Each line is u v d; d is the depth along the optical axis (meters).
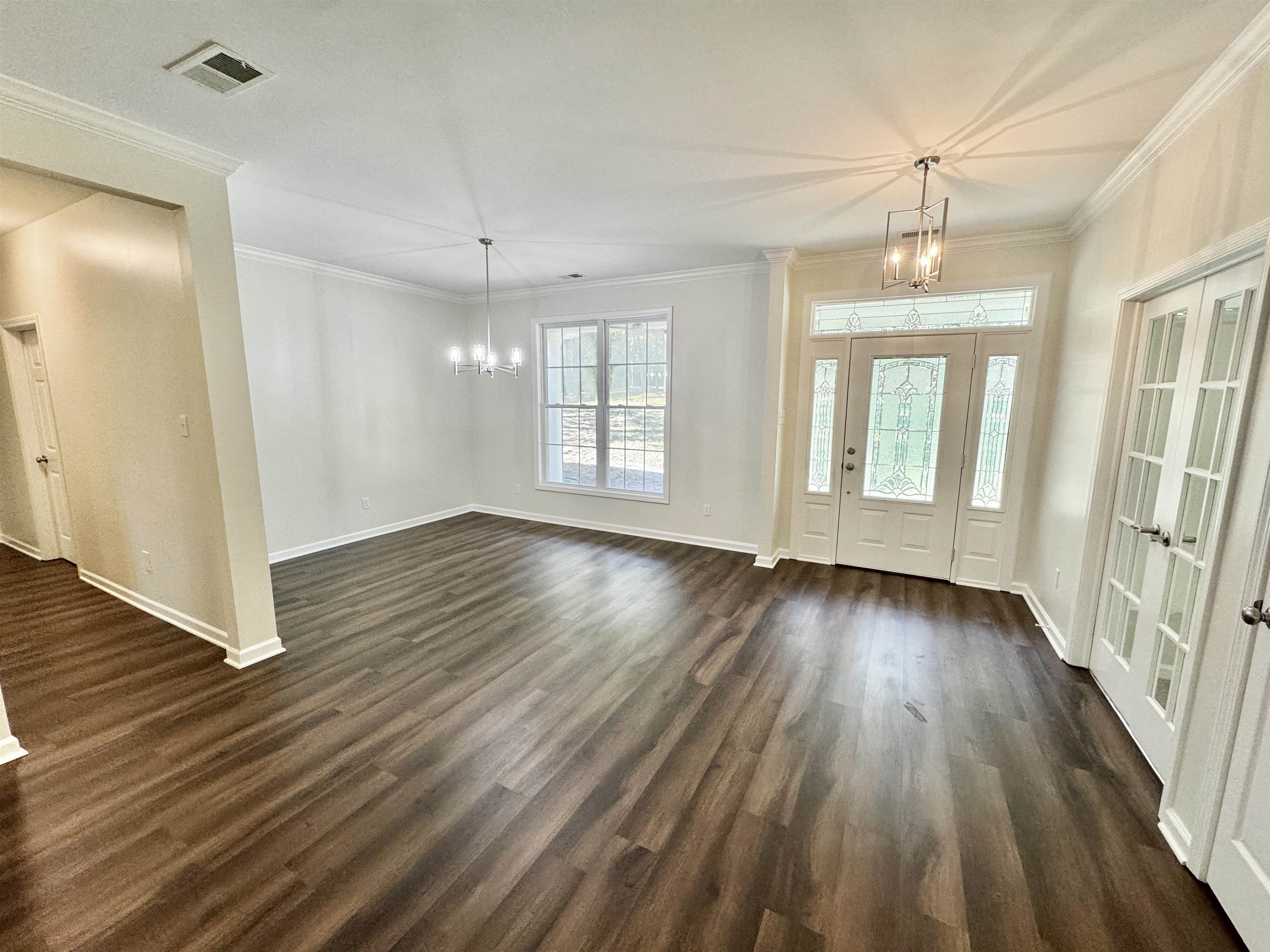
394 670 2.88
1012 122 2.21
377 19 1.61
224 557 2.79
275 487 4.67
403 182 2.89
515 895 1.58
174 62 1.83
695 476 5.23
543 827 1.84
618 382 5.63
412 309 5.75
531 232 3.78
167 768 2.10
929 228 2.83
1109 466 2.76
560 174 2.77
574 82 1.95
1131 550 2.54
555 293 5.77
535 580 4.30
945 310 4.05
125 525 3.48
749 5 1.55
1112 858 1.72
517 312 6.04
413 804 1.93
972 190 2.96
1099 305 2.98
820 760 2.19
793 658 3.03
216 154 2.52
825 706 2.57
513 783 2.04
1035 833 1.82
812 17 1.60
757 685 2.75
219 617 3.04
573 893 1.59
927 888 1.62
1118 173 2.65
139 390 3.07
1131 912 1.54
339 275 5.02
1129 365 2.67
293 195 3.08
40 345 3.78
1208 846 1.61
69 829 1.80
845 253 4.27
